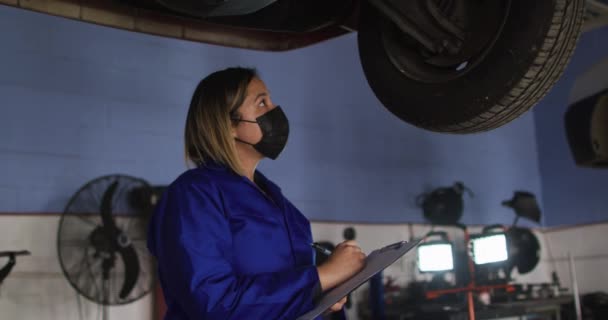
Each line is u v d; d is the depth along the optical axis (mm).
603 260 6867
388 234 5945
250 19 2088
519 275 6973
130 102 4531
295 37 2338
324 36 2297
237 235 1318
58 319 3912
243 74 1481
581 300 6141
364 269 1293
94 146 4301
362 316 5371
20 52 4094
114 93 4465
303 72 5656
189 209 1268
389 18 1806
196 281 1182
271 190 1503
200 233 1238
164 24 2084
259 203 1375
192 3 1583
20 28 4117
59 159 4129
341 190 5695
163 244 1266
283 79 5496
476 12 1737
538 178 7559
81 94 4305
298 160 5457
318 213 5488
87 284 3682
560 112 7379
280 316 1188
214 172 1380
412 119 1889
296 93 5562
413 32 1788
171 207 1292
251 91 1456
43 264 3918
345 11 2184
